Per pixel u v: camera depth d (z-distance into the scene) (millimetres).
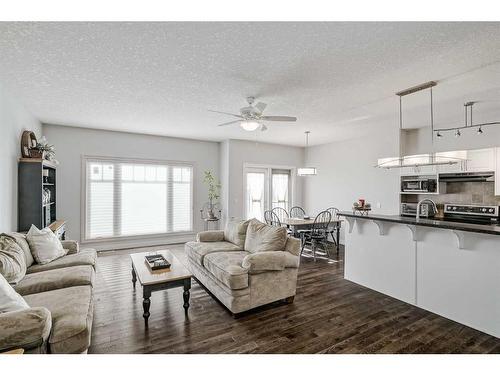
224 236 4402
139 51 2363
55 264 2922
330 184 7000
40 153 3801
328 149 7070
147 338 2357
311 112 4262
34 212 3699
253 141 6875
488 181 4273
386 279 3418
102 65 2629
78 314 1872
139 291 3424
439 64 2594
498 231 2242
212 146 6875
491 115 4277
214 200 6855
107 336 2381
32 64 2602
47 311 1649
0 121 3039
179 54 2416
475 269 2584
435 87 3189
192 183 6555
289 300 3156
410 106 3945
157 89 3258
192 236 6535
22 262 2574
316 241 5594
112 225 5625
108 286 3588
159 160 6113
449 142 4820
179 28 2014
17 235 2902
